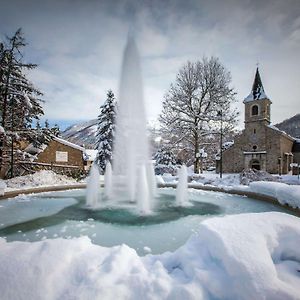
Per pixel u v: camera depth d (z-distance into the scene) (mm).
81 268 2002
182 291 1790
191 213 6754
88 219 5957
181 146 22766
